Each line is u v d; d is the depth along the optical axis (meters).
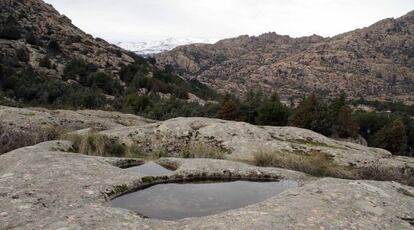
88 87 116.19
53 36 177.38
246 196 10.31
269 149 19.48
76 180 9.47
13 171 9.80
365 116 106.12
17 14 177.75
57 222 6.77
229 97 79.56
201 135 21.38
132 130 22.34
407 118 103.31
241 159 17.64
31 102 69.62
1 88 79.25
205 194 10.36
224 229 6.93
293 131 23.98
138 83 144.12
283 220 7.37
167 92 148.12
